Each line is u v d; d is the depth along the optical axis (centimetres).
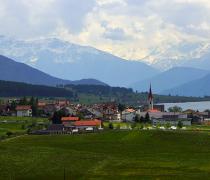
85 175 15450
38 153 19825
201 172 16200
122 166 17325
